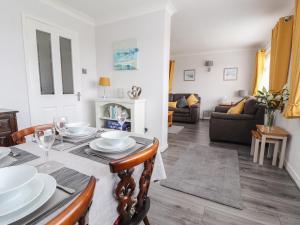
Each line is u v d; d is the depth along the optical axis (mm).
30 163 864
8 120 1873
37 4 2486
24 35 2350
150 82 2980
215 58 6043
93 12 3016
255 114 3203
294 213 1531
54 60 2779
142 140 1234
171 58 6715
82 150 1043
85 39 3270
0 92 2170
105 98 3162
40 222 485
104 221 750
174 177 2131
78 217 430
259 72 4945
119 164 710
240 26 3662
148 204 1019
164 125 3059
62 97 2943
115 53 3229
